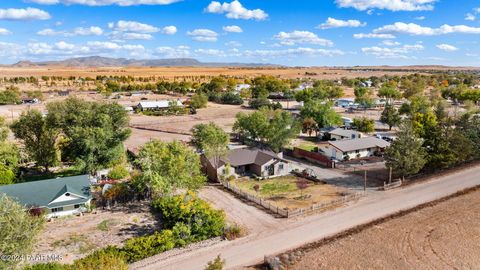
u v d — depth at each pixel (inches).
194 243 1385.3
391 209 1695.4
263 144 2726.4
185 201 1520.7
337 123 3442.4
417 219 1585.9
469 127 2576.3
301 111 3558.1
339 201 1779.0
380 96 5753.0
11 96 5246.1
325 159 2447.1
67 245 1380.4
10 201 1008.9
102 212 1696.6
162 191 1642.5
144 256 1278.3
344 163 2471.7
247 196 1846.7
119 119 2222.0
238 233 1448.1
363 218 1601.9
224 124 3944.4
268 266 1216.2
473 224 1528.1
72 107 2181.3
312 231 1485.0
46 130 2192.4
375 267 1211.2
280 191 1962.4
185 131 3523.6
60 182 1734.7
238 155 2292.1
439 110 3491.6
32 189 1663.4
